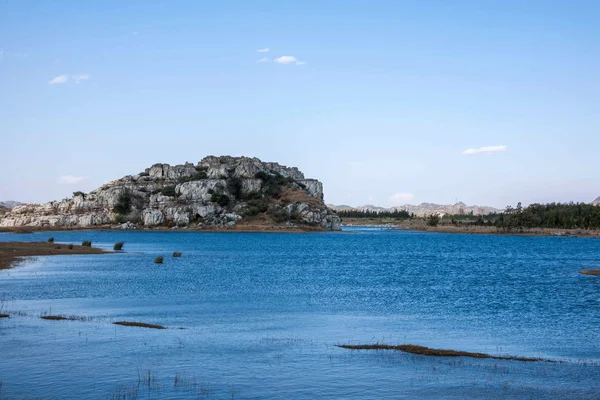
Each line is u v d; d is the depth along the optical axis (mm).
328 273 85188
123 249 140875
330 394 23641
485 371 27328
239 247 166500
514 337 36156
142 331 35312
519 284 70375
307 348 31656
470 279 77375
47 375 25609
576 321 42281
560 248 183750
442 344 33812
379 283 70562
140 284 63250
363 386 24766
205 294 55812
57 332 34344
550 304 51625
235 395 23328
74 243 166875
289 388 24375
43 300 49094
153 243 181125
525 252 159500
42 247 119750
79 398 22625
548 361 29531
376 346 31984
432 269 96062
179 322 39469
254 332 36281
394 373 26766
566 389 24625
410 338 35406
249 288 62219
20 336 33125
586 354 31453
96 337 33250
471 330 38375
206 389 24031
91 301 48969
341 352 30688
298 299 53531
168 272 79875
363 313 45312
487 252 157625
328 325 39438
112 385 24344
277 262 108812
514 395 23797
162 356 29250
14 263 86562
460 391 24234
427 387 24734
